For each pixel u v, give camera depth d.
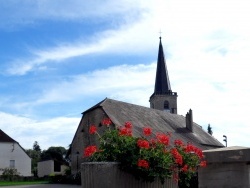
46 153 104.38
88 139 44.72
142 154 6.10
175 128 51.81
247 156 5.84
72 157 46.69
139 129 42.94
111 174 5.70
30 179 57.72
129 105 48.50
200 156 6.54
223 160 6.09
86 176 5.75
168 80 78.12
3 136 62.84
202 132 56.97
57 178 47.84
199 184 6.39
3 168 60.47
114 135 6.37
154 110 52.97
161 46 79.12
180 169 6.86
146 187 6.20
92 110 44.78
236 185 6.00
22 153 63.50
